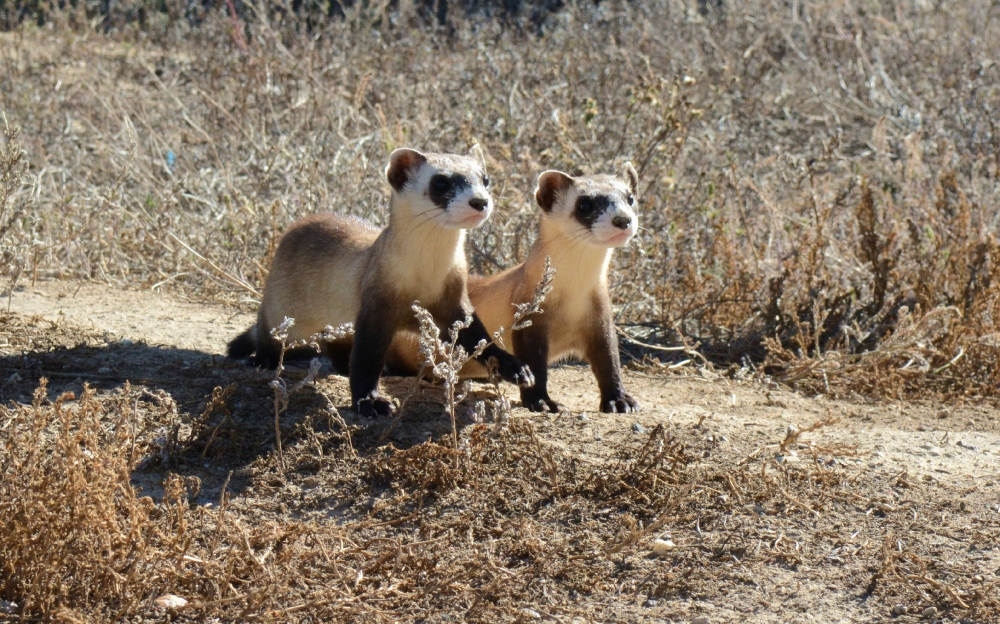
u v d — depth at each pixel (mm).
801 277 13469
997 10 23078
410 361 11008
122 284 13797
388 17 23203
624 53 19719
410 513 7539
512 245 13844
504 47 21094
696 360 12570
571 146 14609
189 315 12688
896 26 21906
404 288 9562
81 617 5965
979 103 18797
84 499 6254
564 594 6633
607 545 7094
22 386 9430
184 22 24250
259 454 8305
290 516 7520
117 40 25031
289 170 15406
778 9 23297
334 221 10781
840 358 11641
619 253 13969
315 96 17500
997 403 11062
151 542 6672
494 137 16844
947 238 13883
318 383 10172
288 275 10641
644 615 6418
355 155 15227
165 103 19438
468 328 9828
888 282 13594
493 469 8055
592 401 10594
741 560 6996
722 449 8672
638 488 7812
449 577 6703
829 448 8602
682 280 13734
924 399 11180
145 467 7980
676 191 15539
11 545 6184
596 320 10195
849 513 7633
